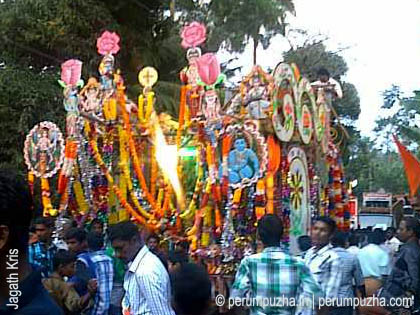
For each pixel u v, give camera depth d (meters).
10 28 19.36
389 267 7.84
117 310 7.19
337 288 7.39
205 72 11.66
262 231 6.01
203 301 3.62
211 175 11.59
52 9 19.44
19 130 17.64
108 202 13.15
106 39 12.86
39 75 18.72
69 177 12.66
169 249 11.26
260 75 11.67
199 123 11.78
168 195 12.28
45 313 2.70
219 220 11.90
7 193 2.66
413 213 13.90
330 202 14.79
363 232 12.02
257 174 11.41
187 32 11.89
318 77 15.06
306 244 9.90
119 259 6.57
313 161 13.66
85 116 12.71
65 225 11.22
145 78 13.03
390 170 52.78
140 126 12.81
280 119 11.81
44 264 6.88
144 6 21.58
